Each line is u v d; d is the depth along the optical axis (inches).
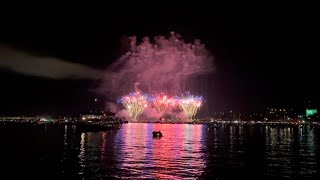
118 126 6796.3
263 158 2064.5
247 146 2891.2
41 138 3769.7
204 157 2101.4
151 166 1736.0
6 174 1518.2
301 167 1734.7
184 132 5615.2
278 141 3528.5
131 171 1594.5
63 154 2224.4
